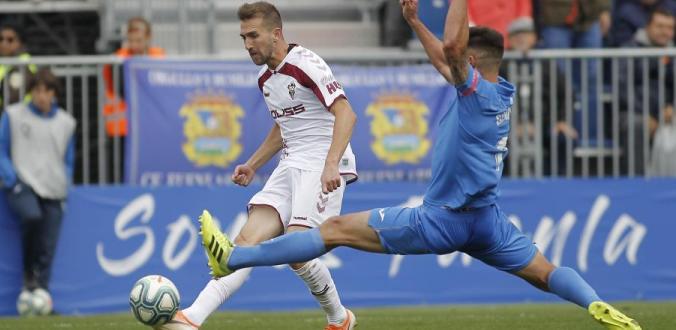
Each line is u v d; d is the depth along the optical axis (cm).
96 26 5766
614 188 4425
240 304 4259
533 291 4406
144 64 4294
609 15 4881
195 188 4284
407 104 4381
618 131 4481
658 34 4678
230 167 4328
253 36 2725
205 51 5538
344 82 4350
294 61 2744
